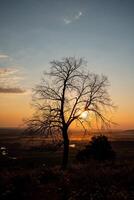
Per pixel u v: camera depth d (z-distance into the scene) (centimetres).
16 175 1919
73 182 1742
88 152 3303
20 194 1493
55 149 2622
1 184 1698
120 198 1337
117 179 1741
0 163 3750
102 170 2019
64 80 2598
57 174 1991
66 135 2603
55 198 1416
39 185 1684
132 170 1958
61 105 2586
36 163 3850
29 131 2564
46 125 2539
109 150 3316
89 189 1531
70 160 3647
